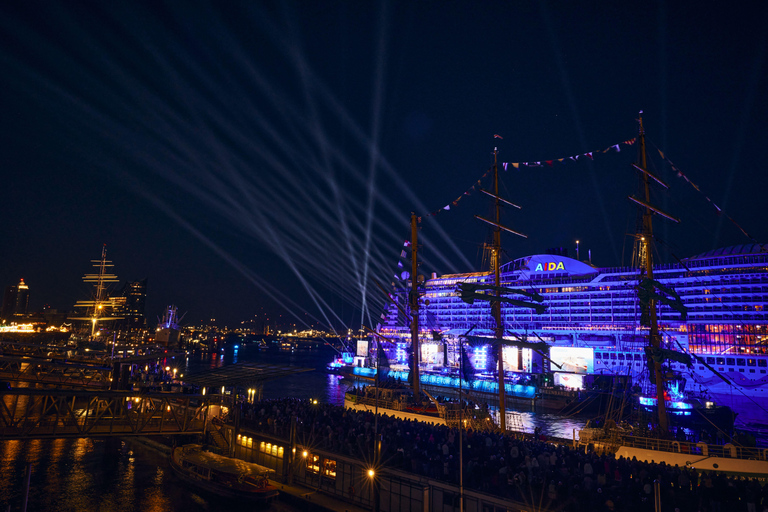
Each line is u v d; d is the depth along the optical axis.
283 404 57.59
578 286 145.75
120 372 65.94
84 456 58.12
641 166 53.16
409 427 43.09
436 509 33.25
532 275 155.50
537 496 29.64
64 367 70.62
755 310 117.12
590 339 139.62
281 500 42.47
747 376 114.50
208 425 54.31
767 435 73.81
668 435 45.91
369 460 38.53
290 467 45.31
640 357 128.62
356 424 44.88
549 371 107.25
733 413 78.38
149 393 50.22
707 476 30.52
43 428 44.50
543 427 79.25
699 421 77.19
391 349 165.50
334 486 41.38
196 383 57.66
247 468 45.03
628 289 137.62
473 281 165.12
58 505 42.56
